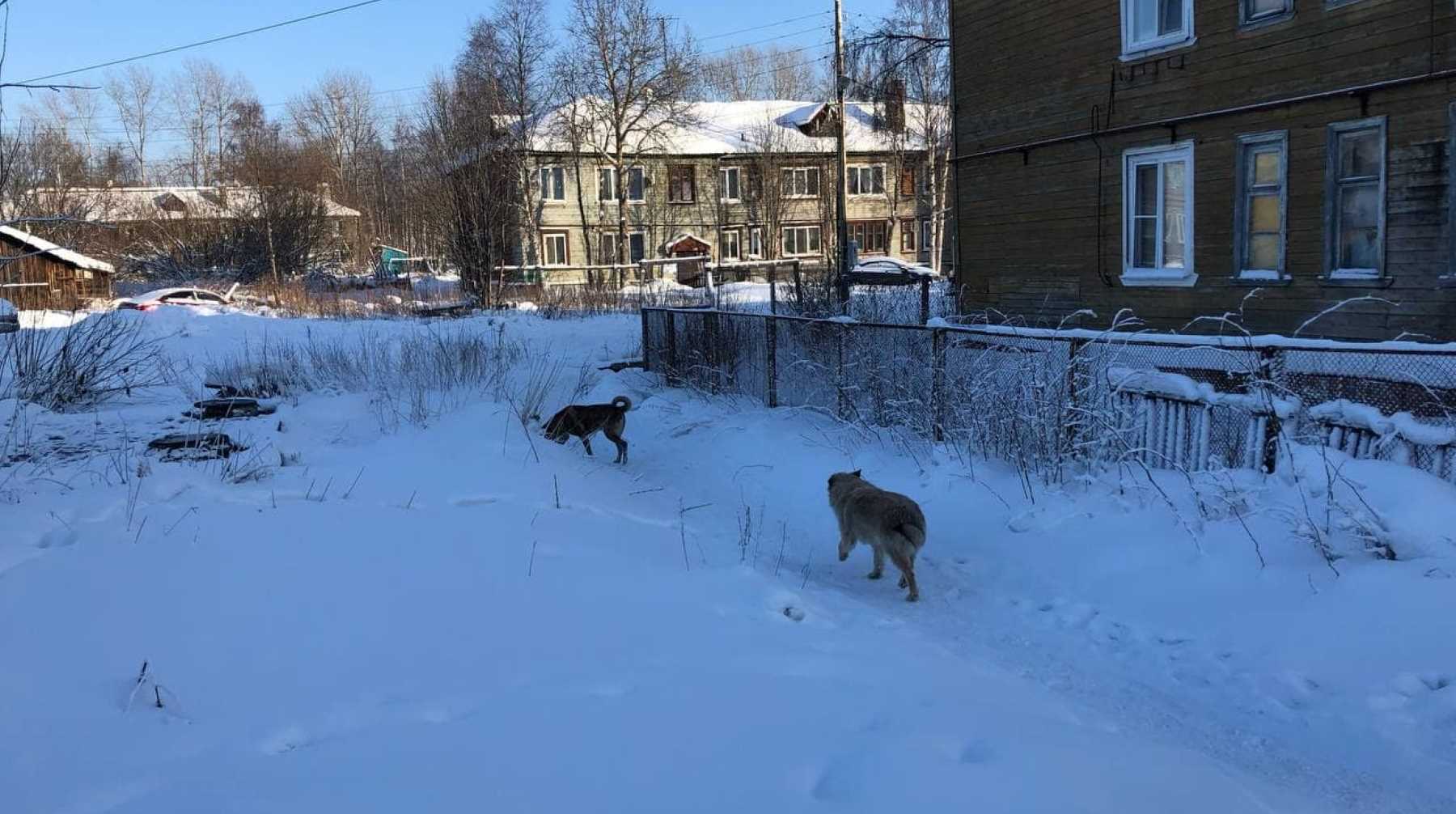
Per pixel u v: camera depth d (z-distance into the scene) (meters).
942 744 3.12
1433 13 8.87
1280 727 3.99
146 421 9.95
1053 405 7.46
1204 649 4.79
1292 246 10.33
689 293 29.39
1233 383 7.58
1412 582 4.63
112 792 2.59
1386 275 9.46
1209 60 10.96
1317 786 3.48
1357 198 9.80
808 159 48.34
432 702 3.38
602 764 2.88
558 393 13.48
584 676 3.69
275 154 46.81
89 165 56.53
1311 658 4.45
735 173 48.94
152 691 3.24
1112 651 4.92
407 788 2.67
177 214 43.69
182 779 2.68
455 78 39.56
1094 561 6.01
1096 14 12.28
